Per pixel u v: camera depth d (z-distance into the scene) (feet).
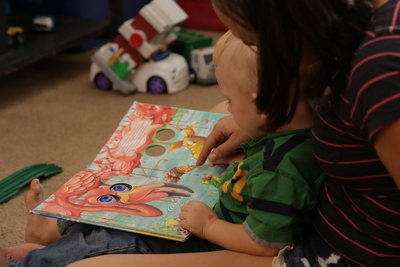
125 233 2.57
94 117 5.32
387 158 1.64
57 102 5.67
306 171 2.29
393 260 2.06
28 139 4.81
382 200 1.98
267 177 2.25
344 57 1.82
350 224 2.13
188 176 2.95
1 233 3.52
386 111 1.57
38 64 6.81
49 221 3.10
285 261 2.25
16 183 3.99
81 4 7.16
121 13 6.98
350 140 1.91
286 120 2.06
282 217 2.21
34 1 6.90
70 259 2.50
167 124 3.40
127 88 5.86
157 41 5.90
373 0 1.81
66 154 4.56
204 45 6.42
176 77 5.95
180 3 8.13
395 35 1.64
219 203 2.63
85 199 2.69
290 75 1.87
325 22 1.69
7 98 5.72
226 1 1.85
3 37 5.59
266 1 1.75
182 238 2.40
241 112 2.42
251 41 1.96
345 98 1.87
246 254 2.33
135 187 2.83
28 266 2.56
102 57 5.88
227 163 3.04
